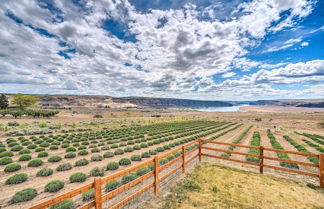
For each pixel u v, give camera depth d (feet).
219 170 21.08
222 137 87.71
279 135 98.63
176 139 79.71
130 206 13.98
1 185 26.40
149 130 109.60
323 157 16.37
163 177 16.46
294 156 47.62
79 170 34.27
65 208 17.61
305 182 17.79
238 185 17.01
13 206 20.25
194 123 172.76
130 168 12.36
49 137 71.97
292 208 13.17
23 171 33.04
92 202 9.80
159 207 13.25
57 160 40.27
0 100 197.16
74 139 67.15
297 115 311.27
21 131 78.02
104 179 10.44
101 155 46.78
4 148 47.19
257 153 50.85
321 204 13.78
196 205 13.44
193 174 19.92
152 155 48.19
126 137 79.61
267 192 15.61
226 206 13.30
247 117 283.79
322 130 123.85
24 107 187.42
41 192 24.03
